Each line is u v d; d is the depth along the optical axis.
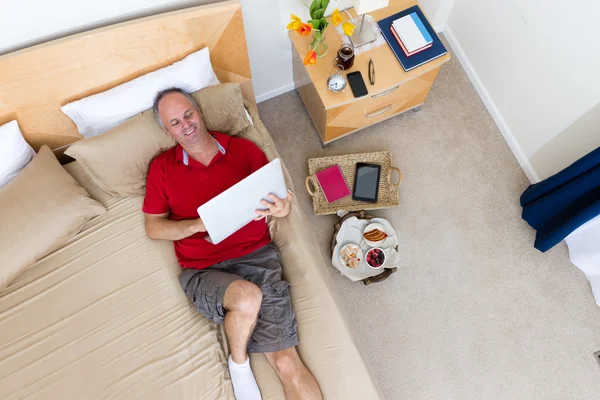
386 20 1.87
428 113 2.31
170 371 1.43
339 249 1.97
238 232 1.60
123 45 1.56
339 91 1.77
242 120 1.76
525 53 1.95
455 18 2.35
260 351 1.47
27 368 1.44
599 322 1.94
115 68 1.62
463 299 1.98
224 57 1.81
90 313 1.52
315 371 1.46
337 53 1.79
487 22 2.12
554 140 1.95
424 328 1.94
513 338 1.92
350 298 1.98
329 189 2.03
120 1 1.51
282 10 1.83
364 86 1.78
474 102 2.34
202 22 1.61
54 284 1.56
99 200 1.70
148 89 1.64
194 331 1.50
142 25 1.53
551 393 1.84
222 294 1.46
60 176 1.61
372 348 1.91
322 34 1.86
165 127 1.59
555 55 1.79
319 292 1.56
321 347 1.48
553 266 2.03
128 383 1.42
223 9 1.60
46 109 1.62
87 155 1.60
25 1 1.36
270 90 2.33
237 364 1.41
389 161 2.08
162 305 1.54
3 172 1.59
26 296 1.54
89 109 1.62
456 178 2.19
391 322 1.95
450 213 2.12
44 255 1.60
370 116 2.05
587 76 1.67
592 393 1.84
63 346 1.47
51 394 1.41
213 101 1.69
